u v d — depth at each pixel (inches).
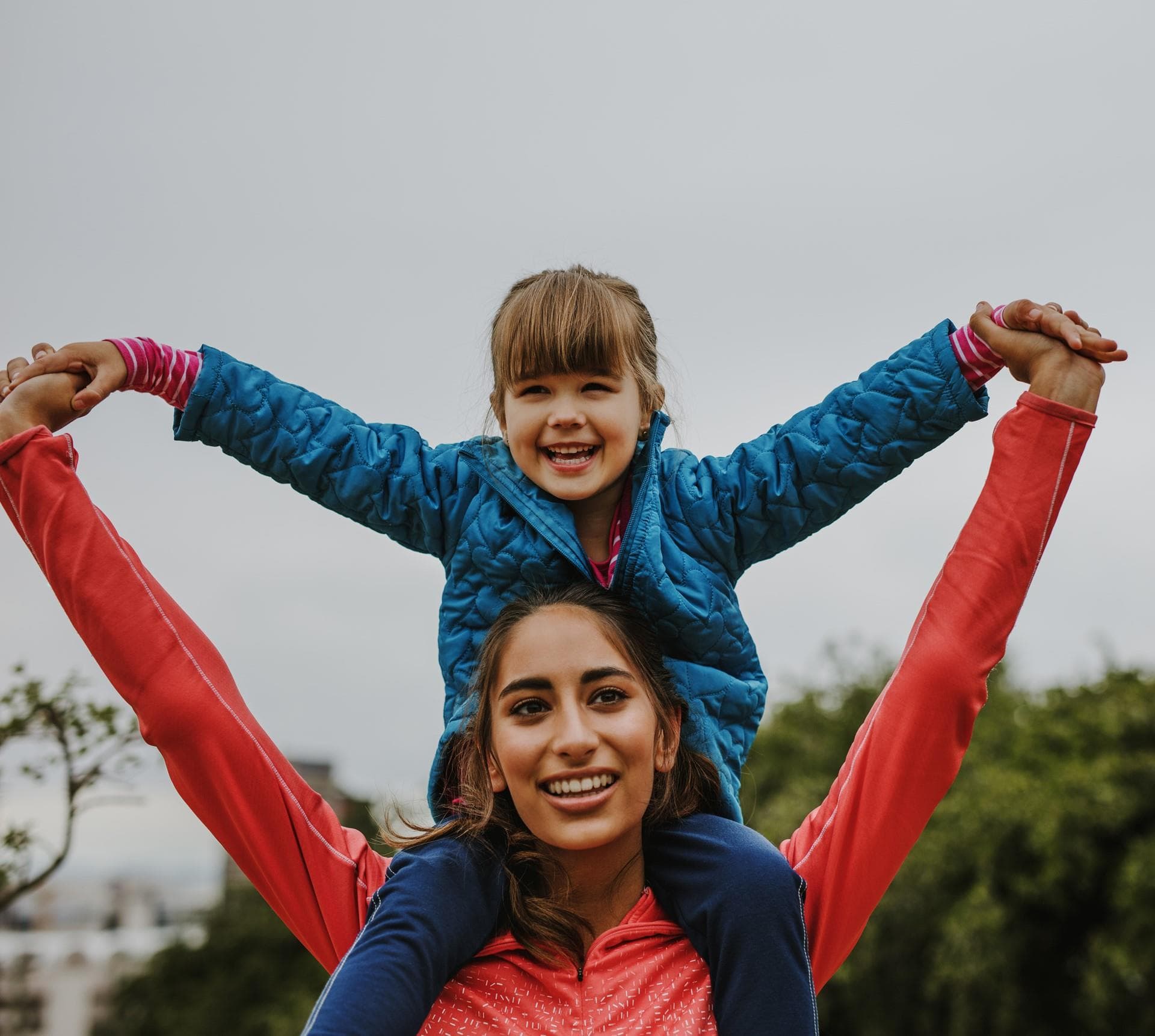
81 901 1964.8
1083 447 96.2
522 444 106.3
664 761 97.5
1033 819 605.9
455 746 102.2
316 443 108.7
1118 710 657.6
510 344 106.8
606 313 106.0
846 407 106.3
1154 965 564.4
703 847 93.4
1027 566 96.0
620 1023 89.9
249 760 98.0
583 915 94.9
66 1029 1497.3
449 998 91.1
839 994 641.0
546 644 92.8
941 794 96.0
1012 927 610.5
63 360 102.9
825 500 106.8
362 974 84.2
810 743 866.8
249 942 1120.8
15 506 100.3
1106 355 95.3
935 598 97.3
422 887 89.2
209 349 108.6
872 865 95.7
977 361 102.6
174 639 98.9
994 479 97.4
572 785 90.3
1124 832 610.9
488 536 107.1
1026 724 692.7
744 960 87.7
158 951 1182.9
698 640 105.7
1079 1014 586.9
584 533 109.7
